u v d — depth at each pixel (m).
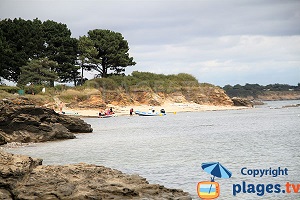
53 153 42.62
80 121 63.19
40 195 21.98
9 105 52.03
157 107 120.19
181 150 44.00
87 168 25.64
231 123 82.12
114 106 114.88
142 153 42.22
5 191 22.41
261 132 63.31
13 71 115.00
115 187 22.70
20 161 24.45
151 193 23.08
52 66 117.19
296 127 70.81
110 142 51.88
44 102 97.56
